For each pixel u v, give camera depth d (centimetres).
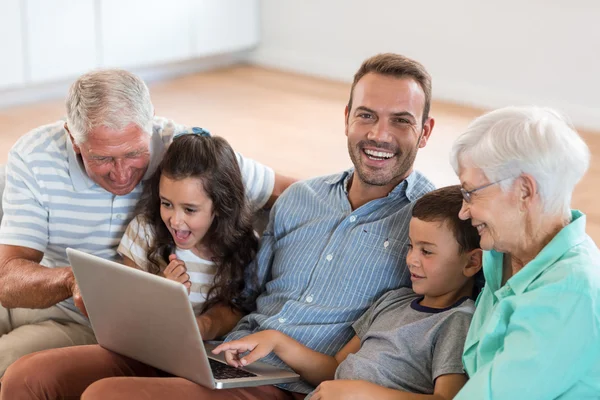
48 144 248
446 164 488
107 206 250
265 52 707
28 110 571
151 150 250
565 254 174
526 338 170
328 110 593
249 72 690
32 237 247
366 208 230
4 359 240
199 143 235
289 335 225
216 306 244
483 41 592
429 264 206
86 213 250
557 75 567
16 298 238
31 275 235
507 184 176
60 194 248
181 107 590
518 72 583
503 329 179
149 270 246
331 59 674
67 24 584
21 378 212
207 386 204
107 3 602
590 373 170
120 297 203
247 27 696
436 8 607
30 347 244
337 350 225
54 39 579
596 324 167
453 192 208
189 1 651
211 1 665
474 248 205
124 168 235
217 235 242
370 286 224
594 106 558
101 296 208
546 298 169
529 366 168
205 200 235
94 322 219
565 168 173
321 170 477
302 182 247
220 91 633
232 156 241
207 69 693
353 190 238
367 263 225
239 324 239
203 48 671
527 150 173
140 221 247
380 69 227
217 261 245
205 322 237
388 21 634
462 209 187
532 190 175
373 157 227
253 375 210
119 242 254
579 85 560
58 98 602
